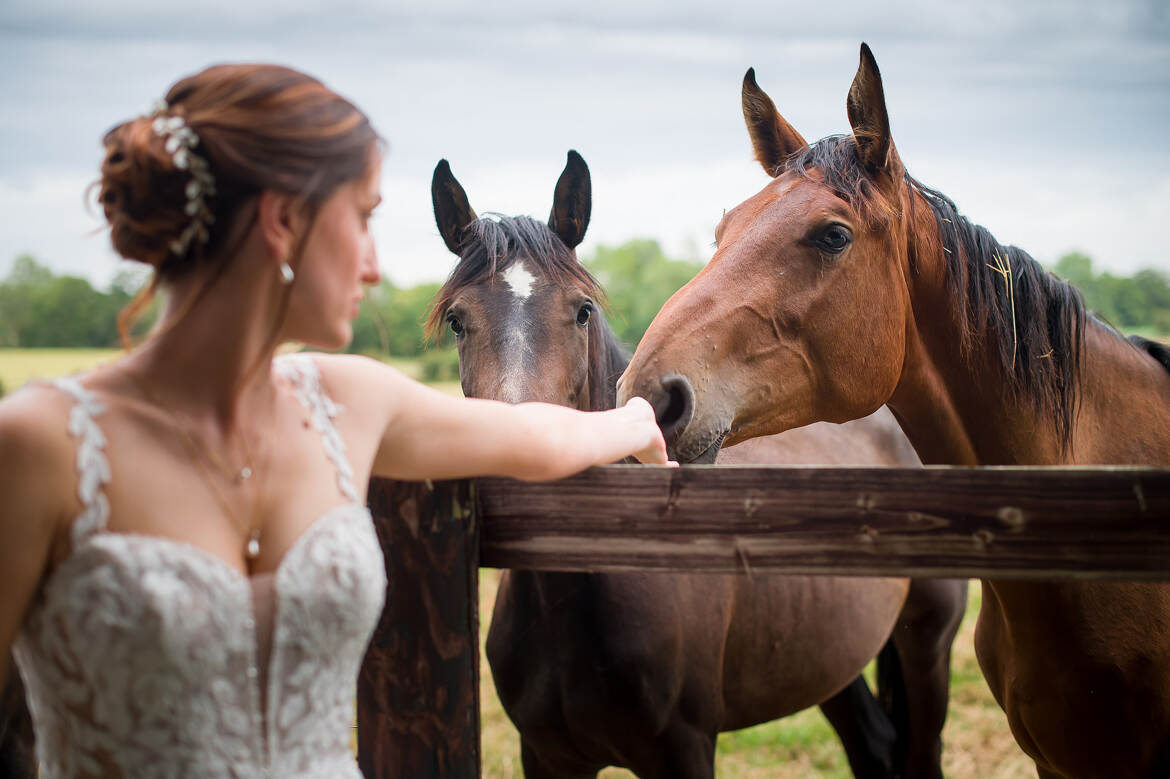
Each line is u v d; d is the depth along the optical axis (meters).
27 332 21.70
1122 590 1.78
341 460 1.03
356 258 0.99
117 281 1.03
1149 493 1.14
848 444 3.04
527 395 2.17
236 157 0.88
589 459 1.28
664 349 1.77
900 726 3.31
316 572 0.95
